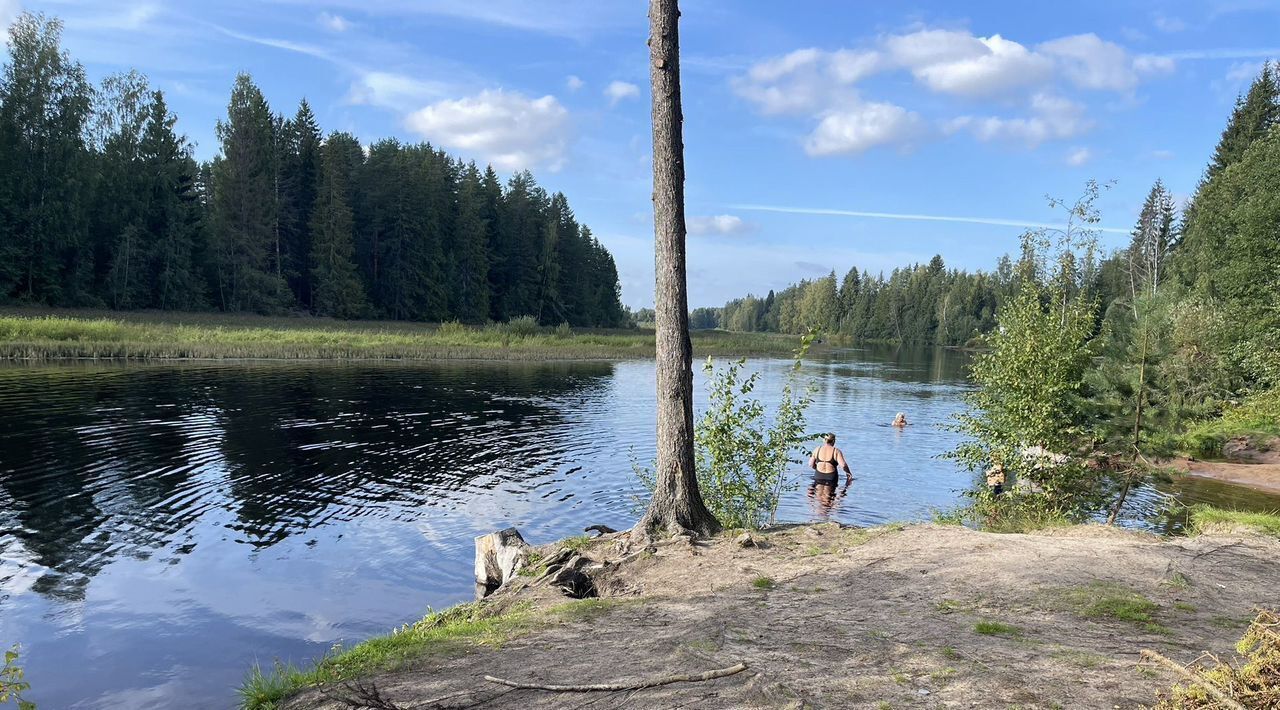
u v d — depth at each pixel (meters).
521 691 4.52
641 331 114.56
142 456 16.38
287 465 16.25
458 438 20.36
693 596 6.63
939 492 15.81
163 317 60.34
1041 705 3.81
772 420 25.62
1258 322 28.14
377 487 14.73
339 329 68.56
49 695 6.70
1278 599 6.10
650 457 18.67
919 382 44.31
